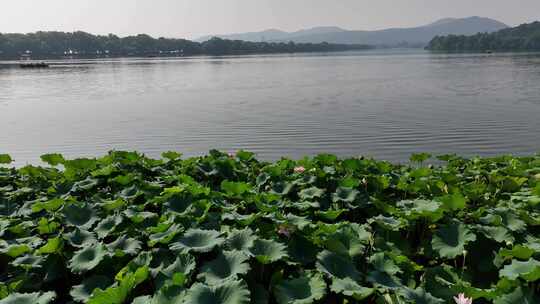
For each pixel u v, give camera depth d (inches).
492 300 165.8
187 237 198.4
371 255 193.5
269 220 228.4
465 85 1743.4
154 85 2090.3
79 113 1147.3
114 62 6102.4
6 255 205.5
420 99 1334.9
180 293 157.2
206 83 2183.8
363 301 168.4
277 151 708.0
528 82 1787.6
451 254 190.4
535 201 234.4
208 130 884.0
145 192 274.8
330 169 311.9
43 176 330.6
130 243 203.2
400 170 343.3
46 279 191.0
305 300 156.9
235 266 174.1
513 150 683.4
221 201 256.4
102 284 181.5
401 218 219.0
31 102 1406.3
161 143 776.3
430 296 160.7
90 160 339.6
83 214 242.5
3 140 804.6
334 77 2453.2
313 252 195.3
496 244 197.3
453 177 288.8
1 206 266.1
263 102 1341.0
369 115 1035.9
